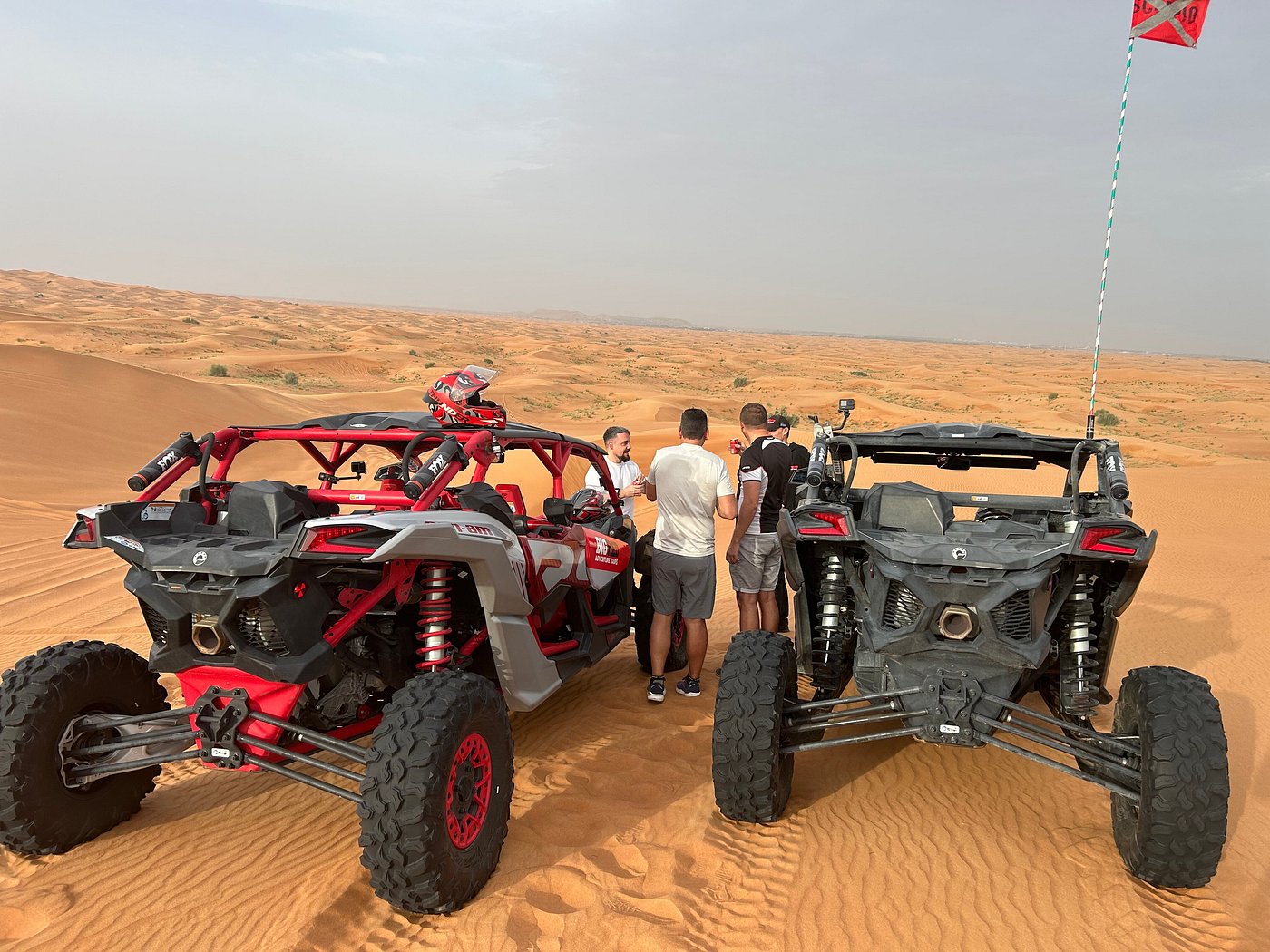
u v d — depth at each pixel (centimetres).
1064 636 451
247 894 375
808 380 11088
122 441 2688
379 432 453
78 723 403
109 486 2005
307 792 483
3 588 975
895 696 430
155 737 394
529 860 406
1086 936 355
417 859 335
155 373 3622
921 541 446
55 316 13625
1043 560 412
